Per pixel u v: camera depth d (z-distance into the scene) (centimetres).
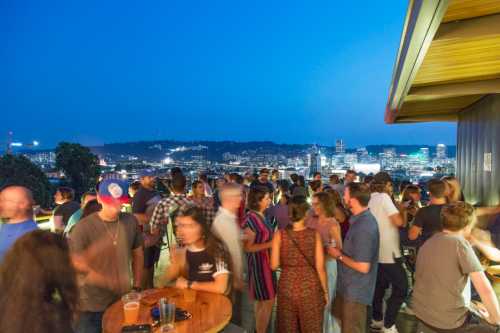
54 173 4091
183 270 311
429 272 259
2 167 2894
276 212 533
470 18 313
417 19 260
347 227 460
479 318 252
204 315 257
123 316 257
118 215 313
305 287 314
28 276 150
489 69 479
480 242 352
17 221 309
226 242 340
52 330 150
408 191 629
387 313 409
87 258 285
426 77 520
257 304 390
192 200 461
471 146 823
